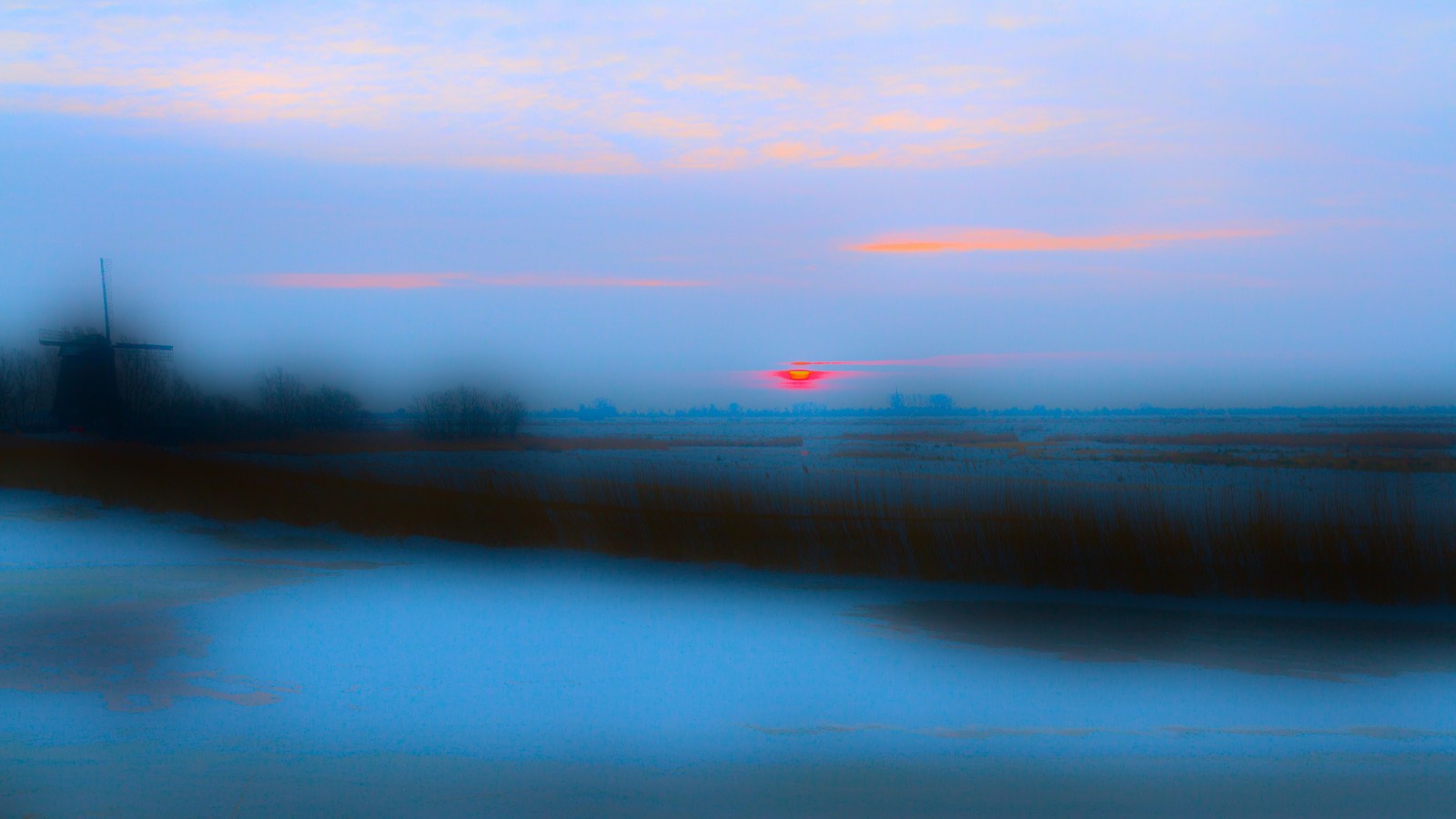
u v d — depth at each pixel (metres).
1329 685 8.10
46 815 4.98
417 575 13.71
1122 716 7.22
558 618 10.97
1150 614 11.31
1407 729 6.87
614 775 5.77
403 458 35.78
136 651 9.07
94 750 6.13
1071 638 10.02
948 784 5.66
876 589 12.94
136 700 7.37
